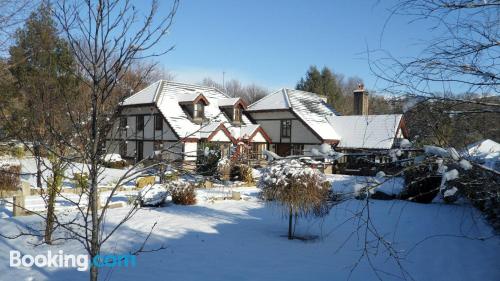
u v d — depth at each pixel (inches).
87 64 173.9
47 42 183.6
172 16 170.6
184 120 1181.7
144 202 549.0
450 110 158.1
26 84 215.6
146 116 1192.8
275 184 390.0
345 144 1274.6
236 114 1333.7
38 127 196.2
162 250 346.9
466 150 163.0
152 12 182.1
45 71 185.0
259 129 1350.9
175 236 395.2
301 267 316.5
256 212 550.6
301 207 388.5
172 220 466.3
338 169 1148.5
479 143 166.1
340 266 322.7
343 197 168.4
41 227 393.1
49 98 188.4
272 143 1407.5
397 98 163.6
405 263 337.4
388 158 159.2
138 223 438.0
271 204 488.7
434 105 159.5
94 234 172.2
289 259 337.1
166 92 1254.9
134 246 353.7
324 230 446.9
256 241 392.2
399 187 700.0
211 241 384.2
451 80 155.7
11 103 305.3
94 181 172.1
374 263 334.3
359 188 153.8
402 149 153.4
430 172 161.3
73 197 567.8
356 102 1413.6
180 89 1326.3
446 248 386.6
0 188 599.8
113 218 456.1
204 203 609.9
